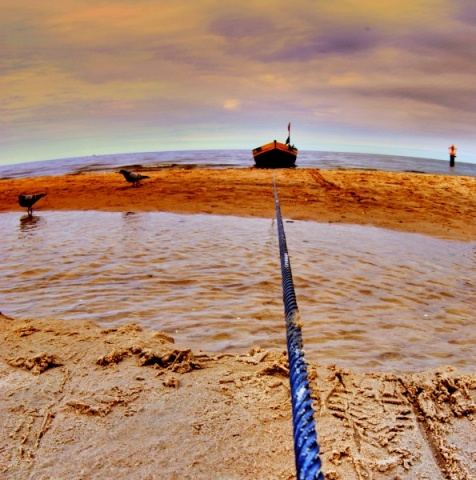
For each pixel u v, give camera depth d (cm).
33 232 1070
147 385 282
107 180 2267
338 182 2050
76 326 388
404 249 887
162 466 206
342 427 241
